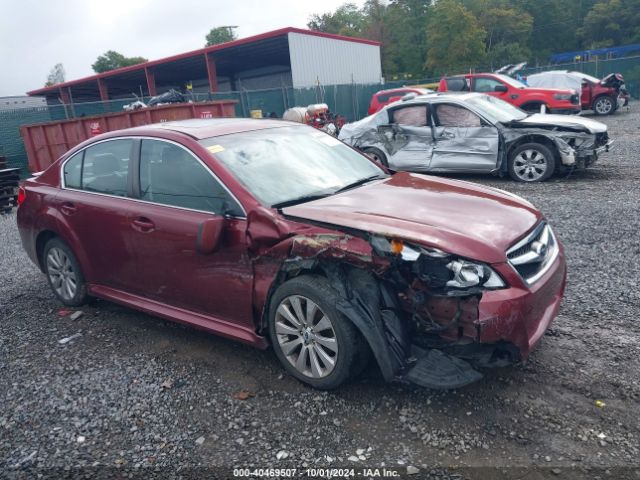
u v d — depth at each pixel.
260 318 3.72
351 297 3.27
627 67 33.72
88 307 5.36
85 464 3.01
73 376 3.98
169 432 3.24
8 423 3.46
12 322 5.12
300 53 26.88
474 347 3.15
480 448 2.90
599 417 3.07
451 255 3.08
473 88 17.86
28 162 16.56
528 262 3.31
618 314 4.27
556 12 71.69
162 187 4.22
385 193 4.00
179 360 4.11
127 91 44.91
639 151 12.03
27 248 5.51
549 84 22.31
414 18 62.47
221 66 36.16
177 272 4.11
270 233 3.51
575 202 7.70
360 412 3.29
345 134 11.21
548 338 3.97
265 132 4.62
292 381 3.69
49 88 38.97
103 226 4.56
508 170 9.69
